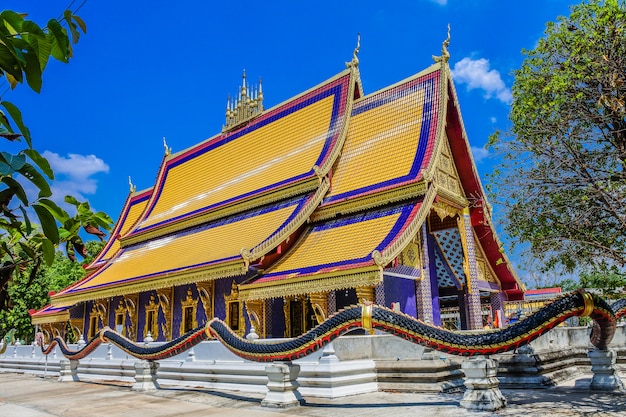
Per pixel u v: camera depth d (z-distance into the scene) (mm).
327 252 20266
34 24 5891
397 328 10531
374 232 19750
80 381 20781
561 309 9438
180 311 26219
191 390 15766
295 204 23641
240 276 22922
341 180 23672
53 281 46375
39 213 6281
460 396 12125
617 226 10102
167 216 32344
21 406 14008
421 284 20812
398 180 20969
